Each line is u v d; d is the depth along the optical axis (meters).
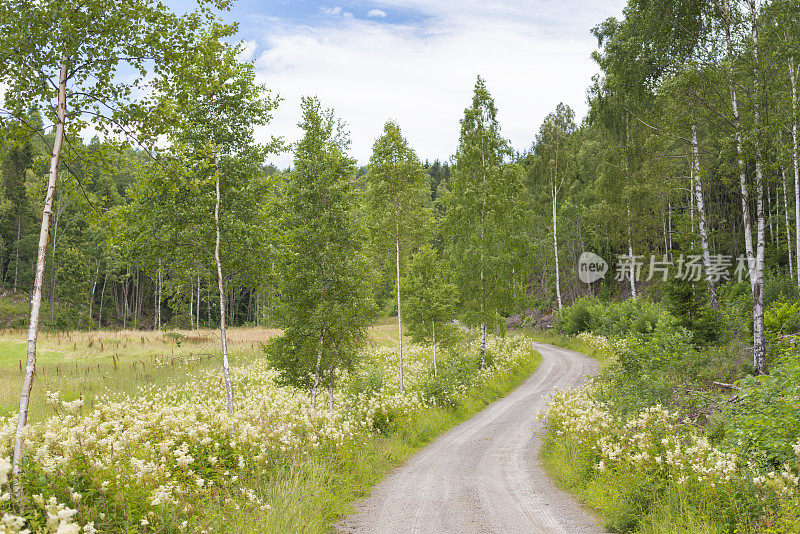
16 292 65.25
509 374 25.62
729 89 16.20
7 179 67.19
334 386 18.31
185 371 22.48
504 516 7.47
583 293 51.56
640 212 34.22
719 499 6.18
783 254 32.53
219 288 13.04
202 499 5.98
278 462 8.00
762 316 14.54
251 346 30.33
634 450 8.21
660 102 18.30
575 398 13.08
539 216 49.34
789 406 7.53
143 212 12.77
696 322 18.20
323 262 15.48
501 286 27.66
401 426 14.58
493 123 28.53
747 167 16.25
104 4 7.52
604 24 29.92
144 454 6.60
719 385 13.33
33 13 7.13
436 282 28.23
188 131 12.89
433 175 115.81
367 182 21.64
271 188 14.27
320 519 6.86
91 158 8.38
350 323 15.80
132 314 70.44
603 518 7.18
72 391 17.91
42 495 4.70
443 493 8.87
